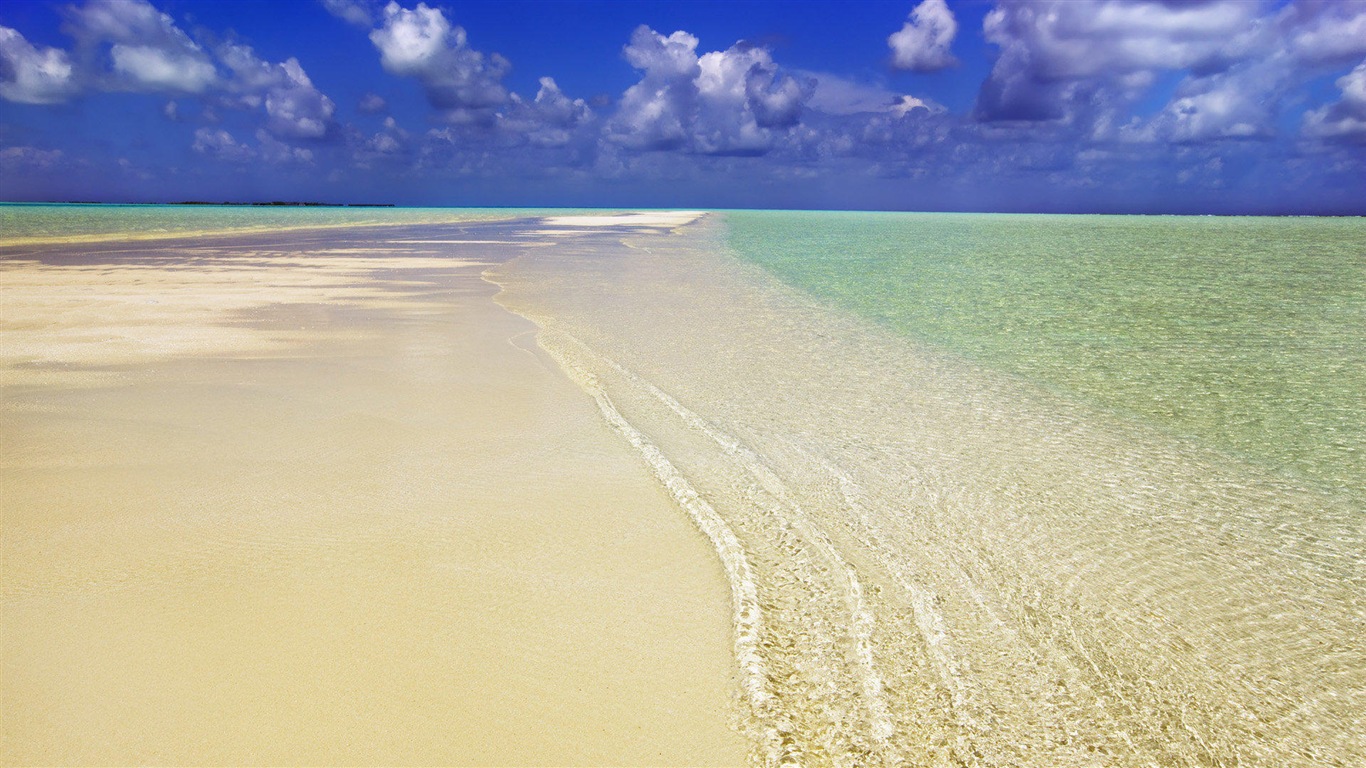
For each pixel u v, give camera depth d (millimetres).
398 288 17359
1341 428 7738
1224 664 3852
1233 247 37438
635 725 3318
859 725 3344
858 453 6797
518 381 8969
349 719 3309
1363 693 3652
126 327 11867
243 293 16109
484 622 4051
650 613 4180
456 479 5953
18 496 5414
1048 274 22703
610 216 94375
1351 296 17734
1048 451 6953
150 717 3285
